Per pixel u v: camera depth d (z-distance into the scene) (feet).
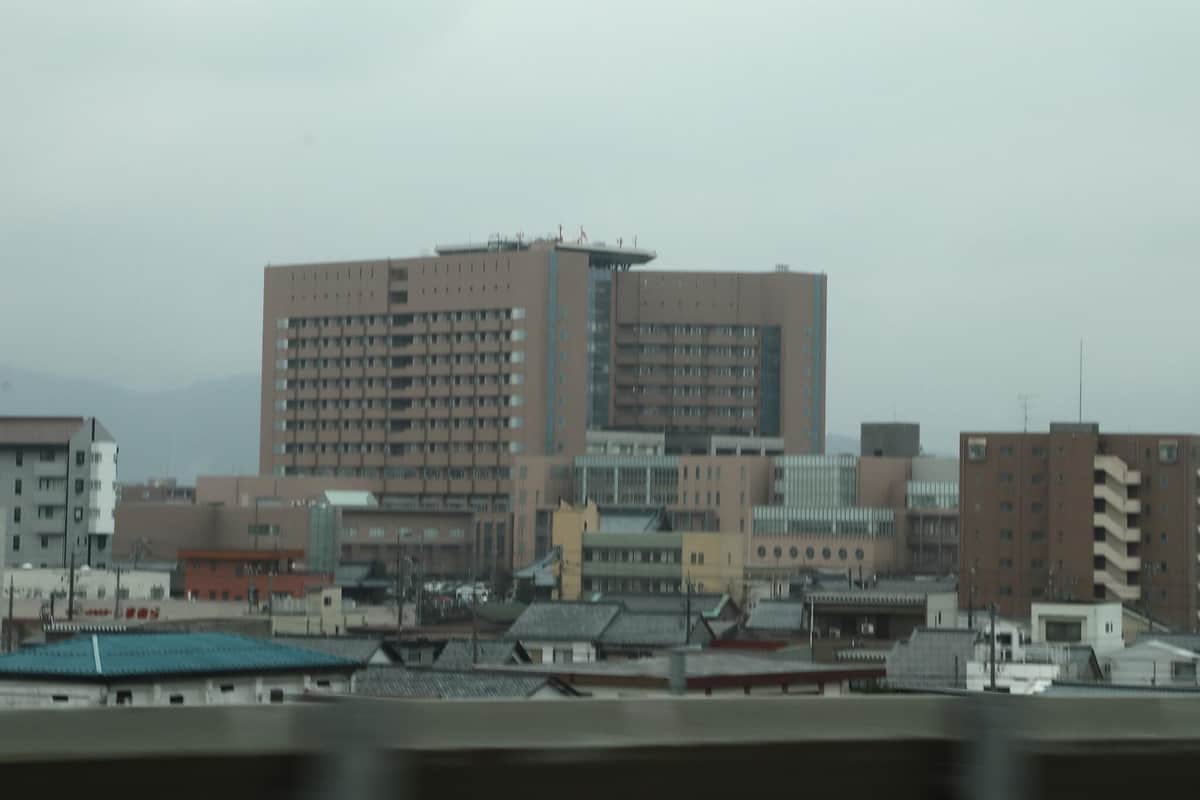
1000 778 44.60
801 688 253.24
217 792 39.24
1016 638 352.69
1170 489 637.30
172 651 222.48
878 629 564.30
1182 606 632.79
